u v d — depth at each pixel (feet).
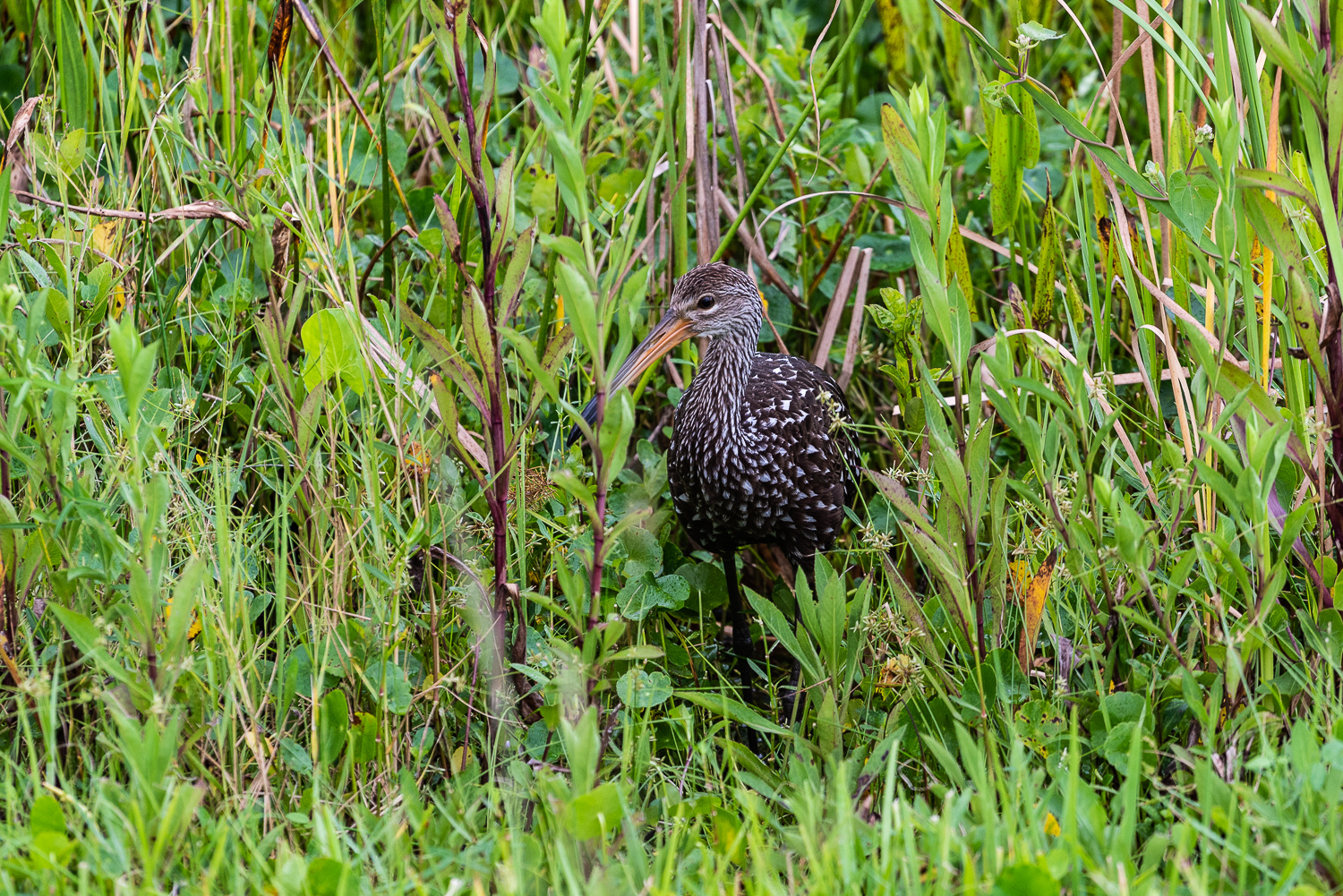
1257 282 24.49
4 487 20.70
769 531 28.73
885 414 32.42
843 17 37.86
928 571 24.35
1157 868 17.93
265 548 25.25
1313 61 20.56
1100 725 21.40
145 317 27.35
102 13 30.86
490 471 21.91
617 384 28.48
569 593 19.92
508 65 35.91
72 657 21.53
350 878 17.54
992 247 30.09
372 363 23.84
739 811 21.43
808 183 34.63
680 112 29.12
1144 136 38.42
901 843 18.69
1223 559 22.27
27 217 26.35
